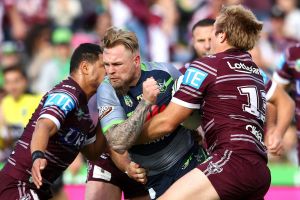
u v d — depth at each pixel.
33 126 18.78
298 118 23.86
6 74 29.80
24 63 37.06
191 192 17.27
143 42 38.75
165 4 41.16
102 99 18.70
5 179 18.64
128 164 19.23
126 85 18.56
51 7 41.12
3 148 29.58
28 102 29.91
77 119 18.55
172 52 39.69
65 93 18.25
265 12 42.62
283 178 27.17
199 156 19.53
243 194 17.50
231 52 18.19
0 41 40.62
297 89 23.92
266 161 18.12
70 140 18.61
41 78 36.28
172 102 17.91
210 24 22.31
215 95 17.77
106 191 21.28
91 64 18.77
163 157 19.19
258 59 26.19
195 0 41.50
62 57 36.62
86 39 38.31
